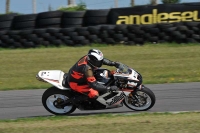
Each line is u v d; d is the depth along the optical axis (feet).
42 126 76.69
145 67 145.18
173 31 172.65
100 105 90.79
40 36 177.99
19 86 125.08
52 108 93.35
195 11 178.09
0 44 179.01
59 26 182.70
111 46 174.40
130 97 91.91
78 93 90.94
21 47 179.01
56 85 90.33
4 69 150.10
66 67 149.79
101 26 175.42
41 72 93.15
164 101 102.42
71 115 93.35
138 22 180.75
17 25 182.29
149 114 87.56
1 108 101.86
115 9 181.16
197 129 70.18
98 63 87.71
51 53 168.14
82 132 70.69
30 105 103.86
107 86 89.56
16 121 85.81
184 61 150.82
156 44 173.99
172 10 178.91
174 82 123.85
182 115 84.84
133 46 173.37
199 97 105.19
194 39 172.35
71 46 177.37
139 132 69.51
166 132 69.00
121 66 90.58
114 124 75.25
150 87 118.32
